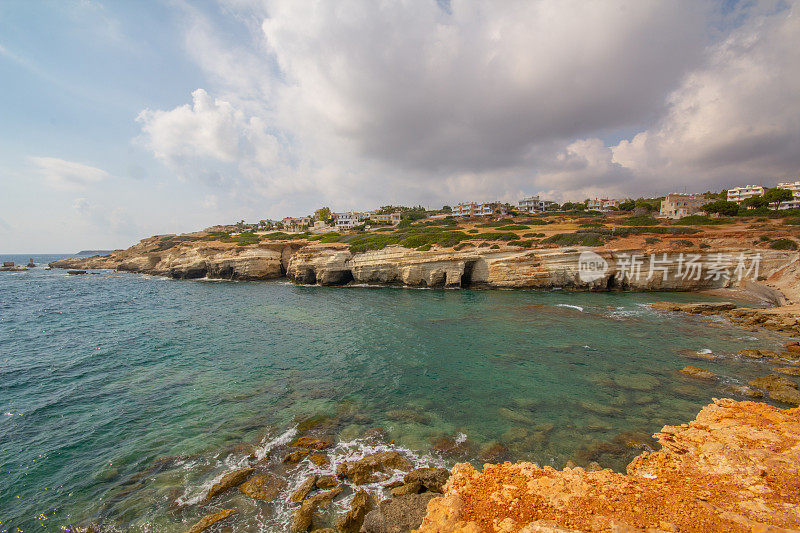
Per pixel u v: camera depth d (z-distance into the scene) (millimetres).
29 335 28016
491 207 118062
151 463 11945
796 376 18203
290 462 11867
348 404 15969
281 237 92188
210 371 20031
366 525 8547
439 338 25969
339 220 134750
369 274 58250
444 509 7039
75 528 9344
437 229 82000
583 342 24328
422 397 16562
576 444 12664
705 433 9734
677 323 29219
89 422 14539
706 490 7195
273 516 9602
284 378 18969
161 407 15789
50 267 116188
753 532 5668
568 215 99062
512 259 48844
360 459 11945
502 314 33375
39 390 17609
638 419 14297
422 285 54219
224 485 10711
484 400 16172
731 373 18672
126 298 47750
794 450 8430
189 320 33281
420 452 12328
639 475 8250
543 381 18094
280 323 31641
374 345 24562
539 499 7133
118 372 19938
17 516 9742
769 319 28828
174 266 79375
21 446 12922
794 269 39188
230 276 73125
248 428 14023
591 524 6086
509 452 12273
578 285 46781
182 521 9523
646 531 5836
